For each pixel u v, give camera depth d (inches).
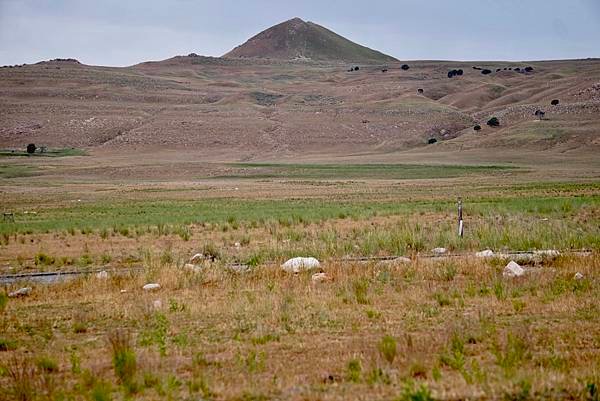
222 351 565.0
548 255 982.4
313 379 473.4
